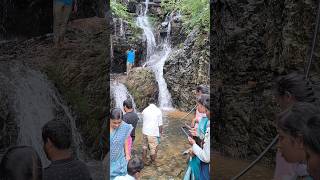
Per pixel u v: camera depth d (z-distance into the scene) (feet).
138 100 36.55
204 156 10.78
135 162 13.29
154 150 21.94
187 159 21.79
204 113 11.98
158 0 43.50
